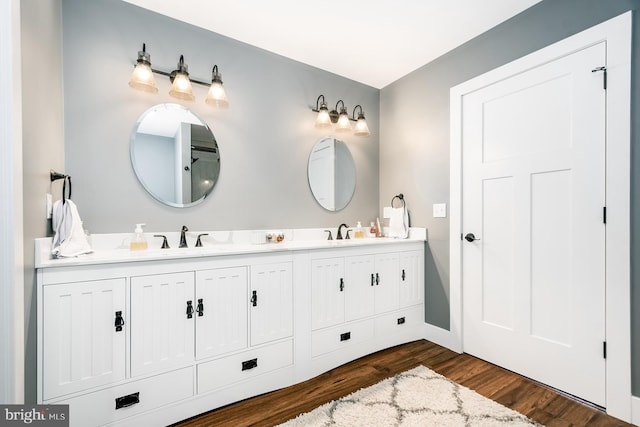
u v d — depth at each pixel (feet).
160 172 6.05
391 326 7.38
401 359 6.79
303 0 5.70
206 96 6.59
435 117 7.86
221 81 6.10
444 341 7.51
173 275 4.59
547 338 5.65
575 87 5.28
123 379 4.19
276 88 7.59
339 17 6.22
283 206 7.67
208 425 4.55
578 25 5.21
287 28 6.57
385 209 9.44
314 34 6.79
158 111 6.07
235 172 6.93
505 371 6.21
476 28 6.61
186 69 5.74
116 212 5.60
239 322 5.18
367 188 9.41
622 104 4.71
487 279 6.67
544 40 5.68
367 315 6.92
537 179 5.82
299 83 8.00
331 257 6.36
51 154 4.41
